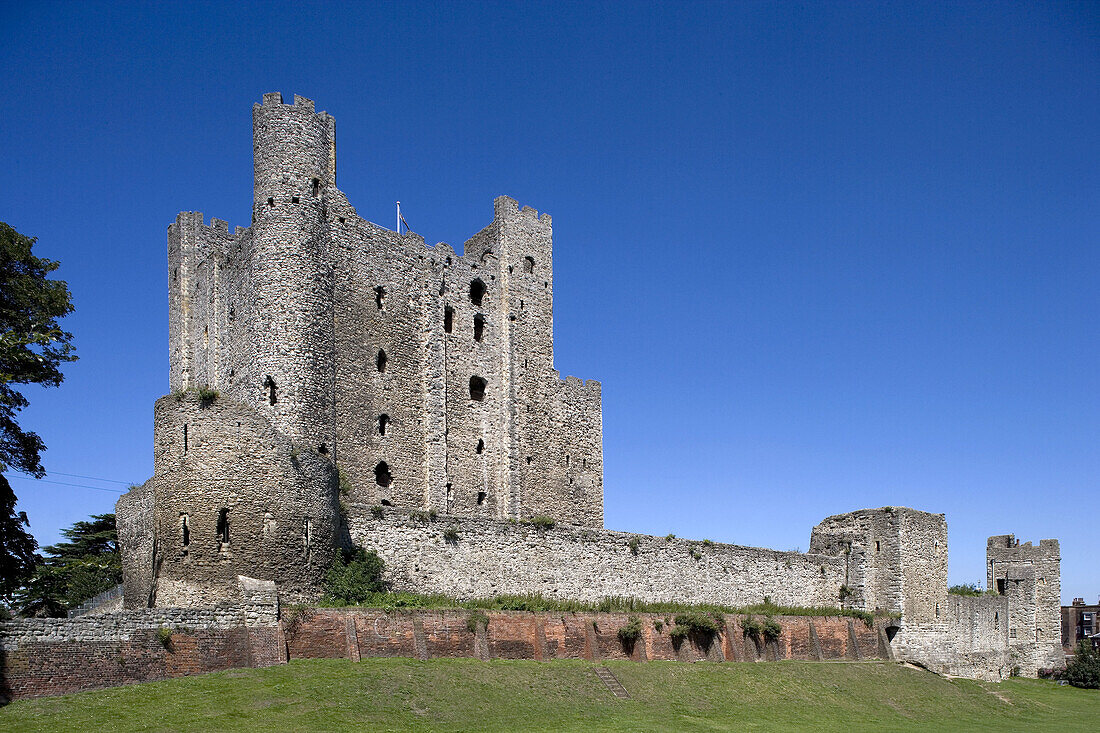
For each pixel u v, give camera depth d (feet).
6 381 157.28
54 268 180.14
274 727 112.27
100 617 122.42
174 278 220.64
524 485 233.35
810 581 251.60
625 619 176.45
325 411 183.21
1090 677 285.64
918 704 199.93
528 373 240.12
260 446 152.15
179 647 127.85
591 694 150.10
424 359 219.82
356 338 205.87
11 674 114.11
